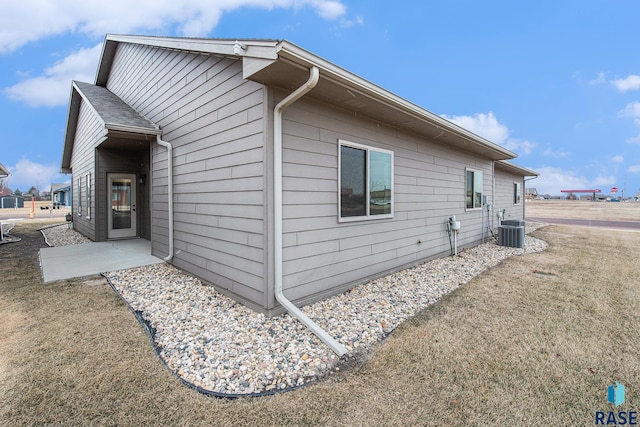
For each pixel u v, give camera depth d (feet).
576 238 30.53
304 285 11.76
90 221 28.48
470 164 24.80
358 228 14.19
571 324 10.13
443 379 7.20
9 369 7.36
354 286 14.03
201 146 14.46
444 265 18.65
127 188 27.81
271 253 10.63
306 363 7.92
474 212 25.79
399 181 16.81
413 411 6.20
